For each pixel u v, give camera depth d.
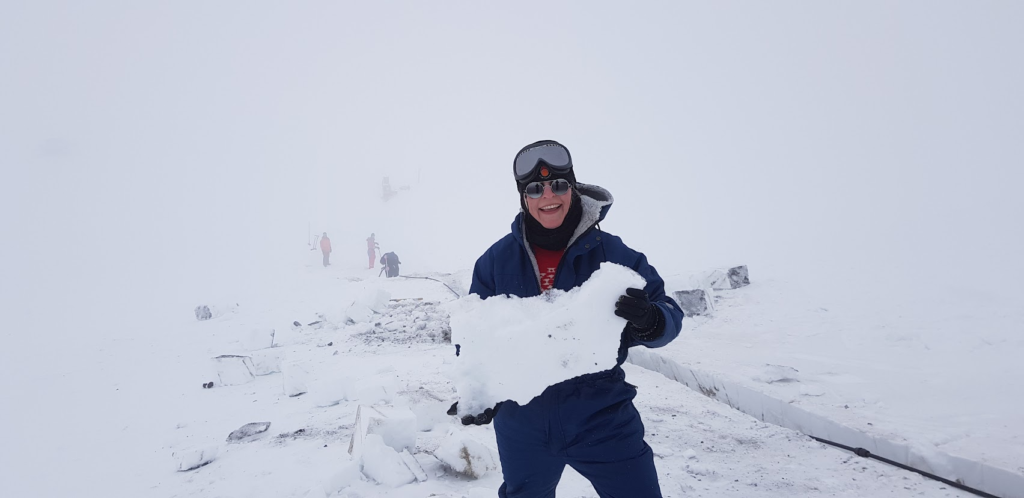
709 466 3.34
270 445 4.29
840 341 6.00
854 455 3.46
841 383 4.52
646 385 5.30
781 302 8.08
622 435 1.79
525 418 1.84
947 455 3.03
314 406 5.43
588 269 1.89
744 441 3.79
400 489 3.17
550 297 1.79
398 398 4.55
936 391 4.23
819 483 3.09
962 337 5.61
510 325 1.72
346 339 8.95
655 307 1.65
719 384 4.75
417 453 3.78
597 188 1.88
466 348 1.75
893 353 5.42
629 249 1.91
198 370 8.16
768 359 5.38
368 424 3.59
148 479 3.91
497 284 1.96
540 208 1.84
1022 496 2.71
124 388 7.38
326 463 3.76
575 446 1.81
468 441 3.41
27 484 4.13
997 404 3.86
